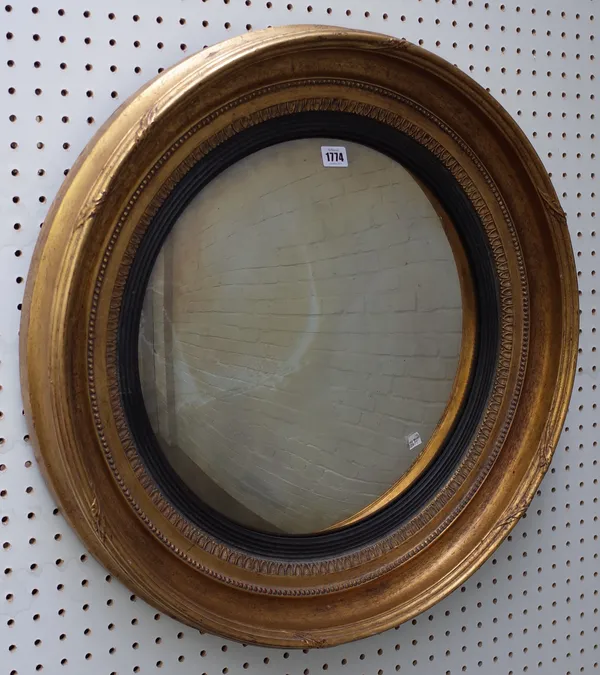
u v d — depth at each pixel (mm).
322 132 1011
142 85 1005
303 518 1074
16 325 955
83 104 978
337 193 1046
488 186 1113
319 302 1056
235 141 957
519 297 1155
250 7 1058
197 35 1032
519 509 1141
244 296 1007
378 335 1100
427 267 1121
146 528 941
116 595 1018
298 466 1065
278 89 955
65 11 959
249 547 1025
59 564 988
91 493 885
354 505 1108
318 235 1042
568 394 1148
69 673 996
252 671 1100
